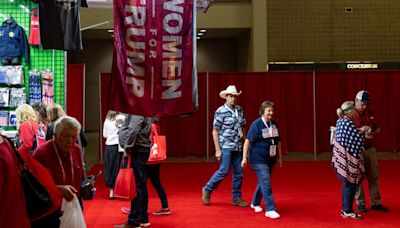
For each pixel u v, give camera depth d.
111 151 6.86
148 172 5.73
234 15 14.93
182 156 12.24
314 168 9.97
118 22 3.76
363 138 5.51
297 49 14.84
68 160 3.23
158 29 3.83
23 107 4.97
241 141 6.28
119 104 3.73
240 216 5.73
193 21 3.91
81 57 19.17
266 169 5.71
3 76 6.87
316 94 12.21
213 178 6.31
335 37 14.85
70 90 10.80
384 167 9.95
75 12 4.98
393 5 14.81
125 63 3.74
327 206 6.27
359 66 14.81
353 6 14.86
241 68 17.50
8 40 6.93
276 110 12.19
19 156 2.46
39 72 6.96
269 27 14.83
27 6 7.05
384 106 12.21
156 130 5.59
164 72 3.82
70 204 3.00
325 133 12.30
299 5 14.80
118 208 6.29
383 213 5.81
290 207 6.22
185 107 3.85
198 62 18.81
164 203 5.83
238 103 12.13
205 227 5.24
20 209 2.26
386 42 14.85
